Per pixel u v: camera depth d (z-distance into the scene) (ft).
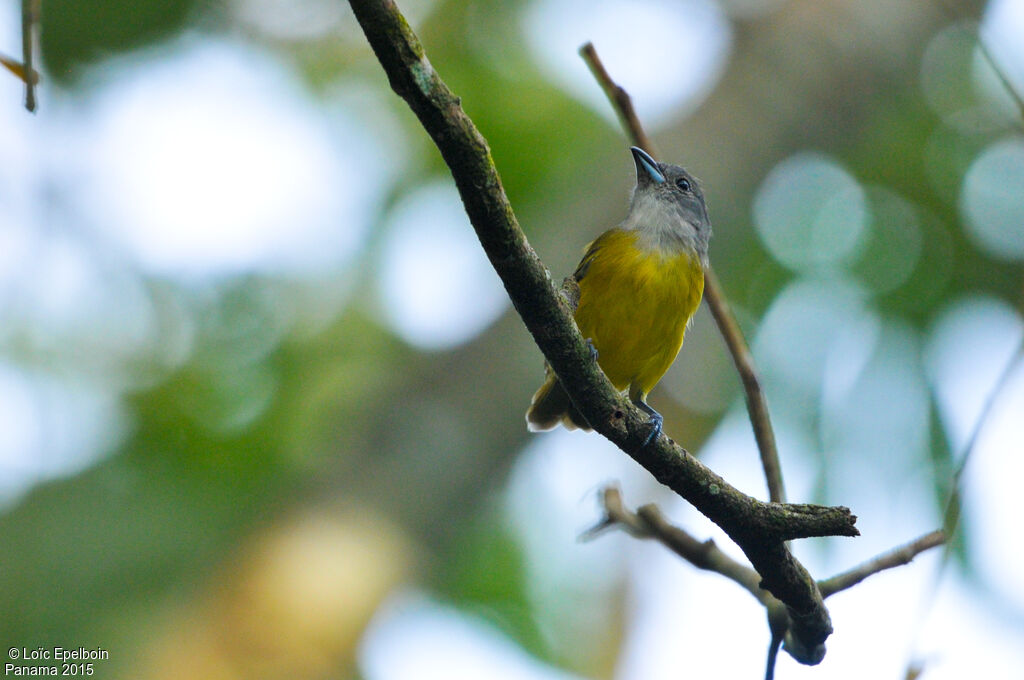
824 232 50.75
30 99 17.15
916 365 46.34
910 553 19.10
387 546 36.65
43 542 38.17
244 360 45.42
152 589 37.47
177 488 40.63
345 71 48.52
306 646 34.60
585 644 44.50
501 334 40.60
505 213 16.24
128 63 46.42
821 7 44.93
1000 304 48.03
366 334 46.42
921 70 48.34
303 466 40.29
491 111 45.39
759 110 43.96
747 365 22.08
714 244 43.62
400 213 47.57
